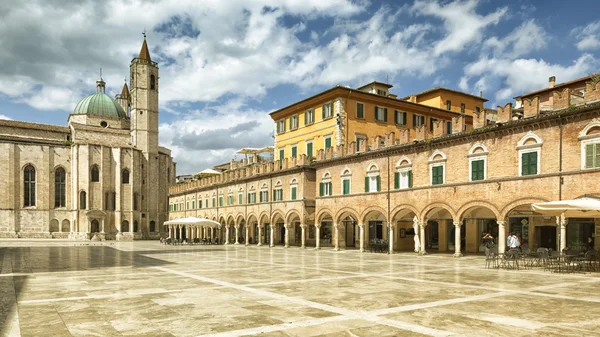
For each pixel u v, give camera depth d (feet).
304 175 185.68
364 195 156.25
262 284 72.28
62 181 357.20
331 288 67.31
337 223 168.76
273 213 206.28
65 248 207.62
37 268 103.60
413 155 139.13
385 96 201.05
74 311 50.80
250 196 228.02
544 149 105.29
